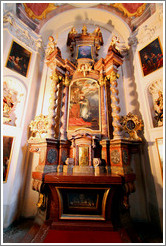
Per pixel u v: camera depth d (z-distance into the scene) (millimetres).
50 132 3070
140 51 3943
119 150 2779
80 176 2154
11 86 3490
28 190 3242
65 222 2119
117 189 2295
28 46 4051
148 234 2463
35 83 4105
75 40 4562
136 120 3176
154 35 3613
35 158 3512
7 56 3350
